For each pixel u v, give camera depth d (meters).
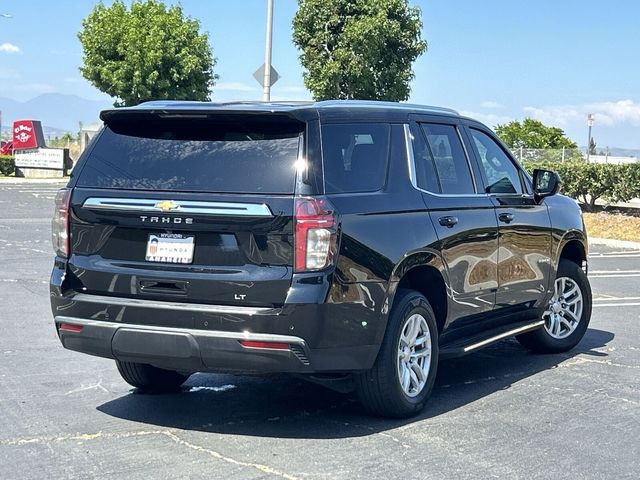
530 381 7.43
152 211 5.62
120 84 37.22
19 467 5.12
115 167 5.89
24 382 7.05
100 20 37.88
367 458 5.38
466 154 7.20
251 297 5.40
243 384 7.17
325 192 5.57
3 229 18.19
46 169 39.38
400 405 6.09
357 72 30.50
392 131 6.43
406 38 31.23
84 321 5.76
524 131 50.78
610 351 8.69
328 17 30.86
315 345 5.42
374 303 5.75
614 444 5.76
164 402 6.58
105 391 6.85
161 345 5.54
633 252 17.95
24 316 9.65
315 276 5.39
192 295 5.51
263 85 23.27
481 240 7.00
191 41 38.12
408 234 6.12
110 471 5.08
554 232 8.13
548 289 8.11
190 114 5.69
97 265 5.79
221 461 5.28
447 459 5.39
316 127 5.69
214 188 5.56
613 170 24.36
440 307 6.68
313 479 5.00
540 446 5.68
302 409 6.45
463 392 7.05
